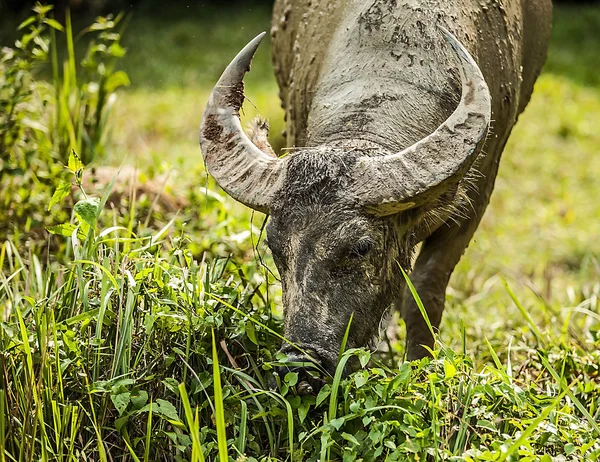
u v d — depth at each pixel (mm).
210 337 7867
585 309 10844
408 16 8883
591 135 22234
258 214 12305
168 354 7828
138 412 7188
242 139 7945
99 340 7531
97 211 8227
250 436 7414
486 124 7367
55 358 7523
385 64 8711
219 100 8102
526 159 20203
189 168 13609
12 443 7355
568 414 7504
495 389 7469
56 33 27078
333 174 7426
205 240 10227
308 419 7527
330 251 7328
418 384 7395
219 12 33750
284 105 11281
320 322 7324
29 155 11344
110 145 14508
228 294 8203
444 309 10758
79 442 7512
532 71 10680
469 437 7391
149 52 28422
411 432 6922
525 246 15406
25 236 10734
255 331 8055
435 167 7359
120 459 7508
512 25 9750
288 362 7184
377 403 7277
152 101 23312
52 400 7312
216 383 6590
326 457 7055
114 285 7711
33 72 18375
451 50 8836
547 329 10117
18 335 7898
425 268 9617
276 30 11195
